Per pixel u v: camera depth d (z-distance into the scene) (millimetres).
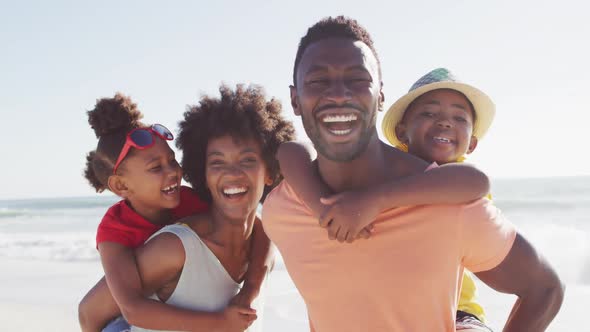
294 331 7098
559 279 2365
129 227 3227
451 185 2174
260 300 3238
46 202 55219
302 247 2471
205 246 3041
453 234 2164
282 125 3434
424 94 3535
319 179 2508
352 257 2277
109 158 3387
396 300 2213
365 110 2279
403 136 3762
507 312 7547
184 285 2990
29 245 19766
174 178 3396
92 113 3398
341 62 2285
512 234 2291
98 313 3285
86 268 13656
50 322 8375
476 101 3516
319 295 2400
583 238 14797
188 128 3346
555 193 31922
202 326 2918
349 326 2324
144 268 2980
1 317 8820
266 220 2736
